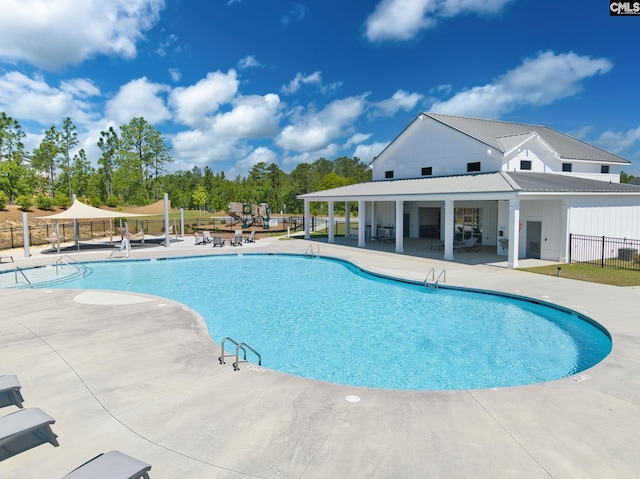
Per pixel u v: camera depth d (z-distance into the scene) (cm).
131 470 388
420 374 794
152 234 3706
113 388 647
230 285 1625
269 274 1852
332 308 1272
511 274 1570
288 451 471
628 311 1039
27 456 472
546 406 570
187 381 670
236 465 448
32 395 629
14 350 819
